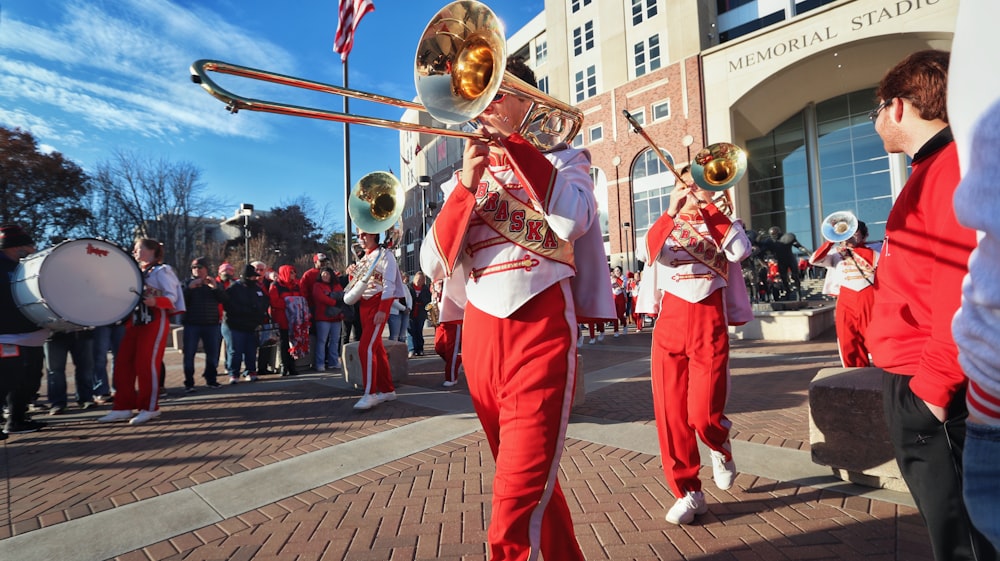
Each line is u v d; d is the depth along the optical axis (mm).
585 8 30812
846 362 5520
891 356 1426
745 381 6547
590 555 2322
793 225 27688
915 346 1370
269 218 39969
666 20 26766
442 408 5340
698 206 2738
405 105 1565
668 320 2766
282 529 2688
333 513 2871
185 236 28891
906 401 1373
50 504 3098
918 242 1379
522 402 1484
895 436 1422
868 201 25516
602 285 1746
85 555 2457
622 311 15070
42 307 4375
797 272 15078
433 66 1409
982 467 839
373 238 5508
